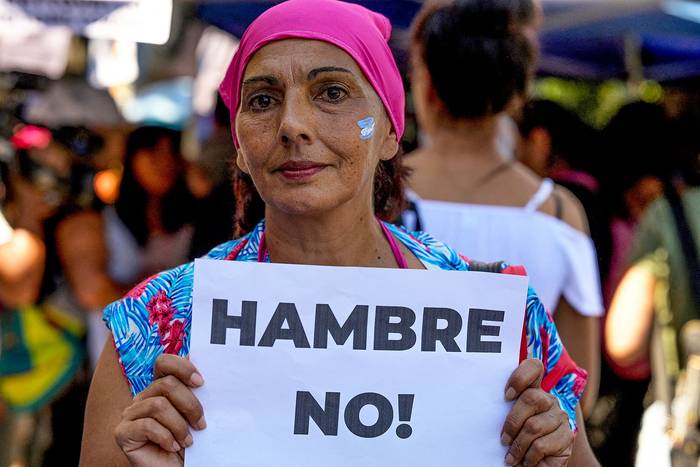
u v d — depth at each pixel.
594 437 5.09
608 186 5.25
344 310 1.99
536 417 1.97
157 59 7.66
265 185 1.96
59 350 5.04
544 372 2.16
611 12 6.14
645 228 3.95
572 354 3.20
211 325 1.97
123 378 2.05
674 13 6.21
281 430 1.97
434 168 3.19
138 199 5.11
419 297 2.00
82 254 4.98
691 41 7.96
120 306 2.07
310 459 1.98
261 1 6.06
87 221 5.02
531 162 5.50
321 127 1.93
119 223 5.13
